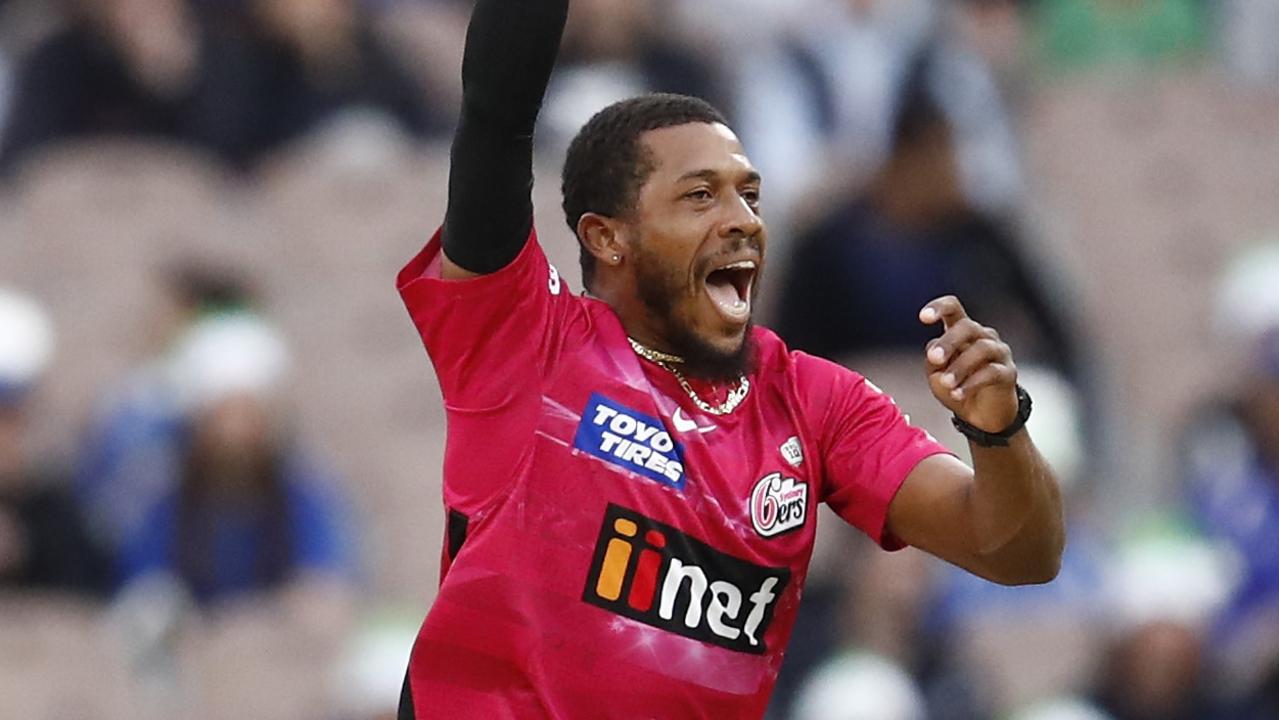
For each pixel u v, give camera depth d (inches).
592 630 631.2
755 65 1845.5
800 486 658.8
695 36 1859.0
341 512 1518.2
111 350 1673.2
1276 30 2005.4
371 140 1745.8
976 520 647.8
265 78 1782.7
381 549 1583.4
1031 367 1581.0
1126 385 1776.6
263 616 1445.6
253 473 1473.9
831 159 1776.6
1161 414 1756.9
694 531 637.3
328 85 1785.2
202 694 1432.1
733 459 648.4
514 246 633.6
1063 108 1888.5
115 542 1491.1
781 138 1788.9
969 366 620.7
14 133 1756.9
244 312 1585.9
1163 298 1819.6
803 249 1519.4
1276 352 1576.0
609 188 651.5
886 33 1847.9
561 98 1706.4
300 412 1643.7
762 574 646.5
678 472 639.8
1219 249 1833.2
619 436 638.5
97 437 1551.4
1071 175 1861.5
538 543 631.2
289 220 1710.1
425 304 639.8
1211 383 1726.1
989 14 1962.4
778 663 658.8
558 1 622.8
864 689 1370.6
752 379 666.2
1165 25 2005.4
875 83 1824.6
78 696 1430.9
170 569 1453.0
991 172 1747.0
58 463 1562.5
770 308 1627.7
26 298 1690.5
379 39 1814.7
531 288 638.5
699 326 649.0
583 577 631.2
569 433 636.1
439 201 1715.1
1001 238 1544.0
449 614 633.6
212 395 1465.3
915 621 1424.7
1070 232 1845.5
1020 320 1577.3
